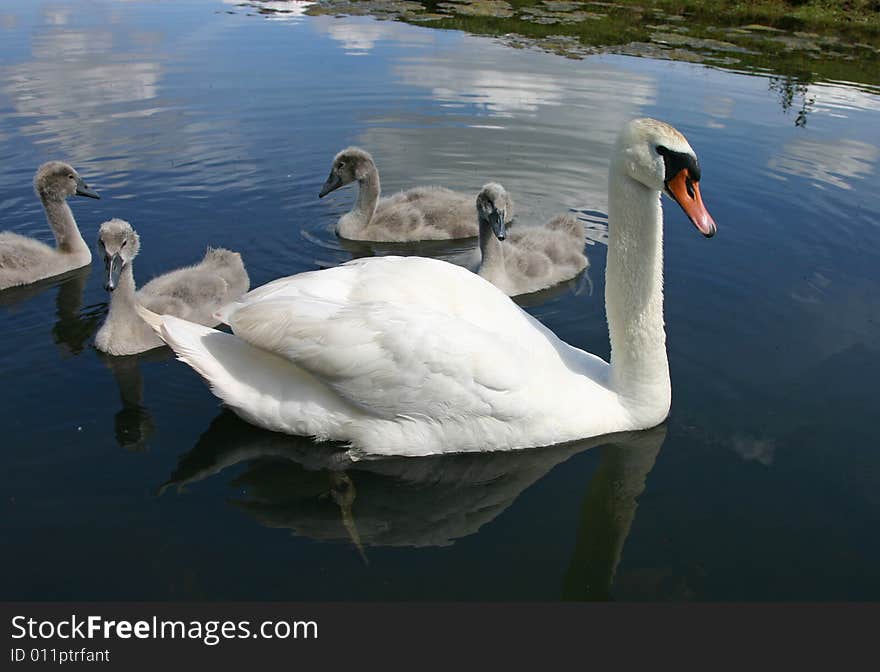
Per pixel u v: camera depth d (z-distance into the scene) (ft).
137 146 7.79
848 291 5.61
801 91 10.43
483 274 5.74
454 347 3.82
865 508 3.63
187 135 8.14
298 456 3.92
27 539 3.36
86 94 9.15
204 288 5.41
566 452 4.03
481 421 3.91
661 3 16.89
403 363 3.80
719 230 6.54
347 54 11.48
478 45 12.39
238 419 4.20
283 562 3.31
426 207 6.77
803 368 4.69
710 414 4.30
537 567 3.33
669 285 5.67
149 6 14.62
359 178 6.54
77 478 3.73
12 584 3.15
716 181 7.41
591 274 6.21
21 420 4.16
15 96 8.89
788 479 3.80
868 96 10.28
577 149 8.25
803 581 3.27
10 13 13.42
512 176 7.63
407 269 4.12
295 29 12.96
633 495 3.72
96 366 4.72
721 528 3.52
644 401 4.14
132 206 6.72
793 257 6.10
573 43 12.82
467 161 7.90
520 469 3.91
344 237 6.62
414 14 14.60
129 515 3.51
